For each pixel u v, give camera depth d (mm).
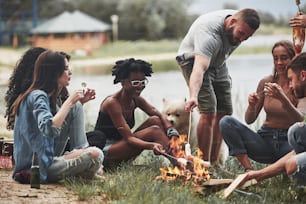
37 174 5875
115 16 31609
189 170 6266
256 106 6664
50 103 6211
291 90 6281
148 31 31359
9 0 32500
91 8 33875
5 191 5738
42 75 6180
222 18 7043
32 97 6051
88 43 31453
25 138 6059
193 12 31328
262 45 26500
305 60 5832
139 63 6883
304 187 5938
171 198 5480
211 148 7191
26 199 5543
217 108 7305
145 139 6789
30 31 32312
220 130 6531
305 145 5785
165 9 31297
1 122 8641
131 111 6980
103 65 22406
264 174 5781
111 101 6801
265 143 6488
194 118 7250
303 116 6316
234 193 5770
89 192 5691
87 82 16422
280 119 6480
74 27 31891
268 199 5789
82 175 6109
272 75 6703
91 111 10516
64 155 6141
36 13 32969
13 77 6387
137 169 6586
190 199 5547
